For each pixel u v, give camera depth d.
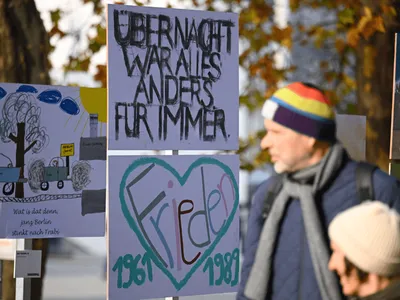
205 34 5.81
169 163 5.68
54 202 5.95
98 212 6.06
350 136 6.54
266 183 4.00
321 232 3.69
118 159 5.54
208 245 5.80
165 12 5.69
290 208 3.84
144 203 5.61
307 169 3.76
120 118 5.54
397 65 6.57
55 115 5.95
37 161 5.90
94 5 10.17
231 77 5.87
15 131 5.86
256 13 11.09
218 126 5.82
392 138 6.57
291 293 3.78
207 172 5.80
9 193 5.84
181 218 5.71
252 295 3.88
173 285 5.70
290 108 3.73
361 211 2.95
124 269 5.55
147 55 5.62
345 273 2.96
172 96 5.69
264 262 3.86
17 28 7.62
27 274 5.99
